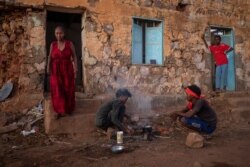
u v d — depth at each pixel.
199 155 5.11
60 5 8.20
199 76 10.41
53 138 6.41
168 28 9.83
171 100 9.45
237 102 9.71
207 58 10.62
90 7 8.61
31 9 7.92
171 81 9.80
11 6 7.75
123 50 9.06
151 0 9.56
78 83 9.48
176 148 5.58
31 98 7.75
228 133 7.19
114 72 8.90
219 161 4.78
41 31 8.05
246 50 11.66
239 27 11.49
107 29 8.84
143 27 9.67
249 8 11.68
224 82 10.60
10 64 7.98
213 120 6.14
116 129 6.41
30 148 5.80
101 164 4.71
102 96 8.44
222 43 11.01
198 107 5.90
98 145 5.85
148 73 9.41
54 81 6.48
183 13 10.16
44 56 8.05
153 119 8.10
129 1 9.20
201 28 10.52
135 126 7.16
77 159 4.99
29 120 7.21
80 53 9.96
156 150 5.44
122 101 6.21
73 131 6.70
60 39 6.50
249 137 6.70
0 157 5.24
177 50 9.99
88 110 7.46
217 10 10.93
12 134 6.70
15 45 7.99
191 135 5.70
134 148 5.59
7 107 7.51
